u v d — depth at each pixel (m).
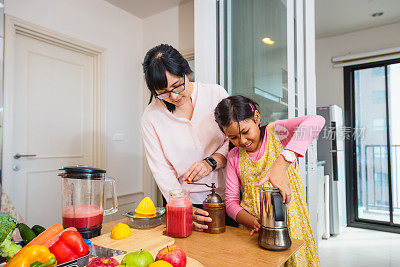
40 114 2.47
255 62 1.81
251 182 1.04
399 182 3.35
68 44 2.62
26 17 2.29
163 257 0.61
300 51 1.63
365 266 2.24
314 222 1.55
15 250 0.67
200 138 1.24
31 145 2.40
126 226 0.87
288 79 1.66
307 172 1.59
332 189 2.99
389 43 3.38
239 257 0.72
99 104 2.90
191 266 0.64
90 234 0.85
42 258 0.58
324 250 2.61
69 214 0.85
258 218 0.95
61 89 2.63
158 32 3.26
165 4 3.06
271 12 1.75
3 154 2.13
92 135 2.89
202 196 1.25
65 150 2.66
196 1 1.95
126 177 3.17
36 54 2.45
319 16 3.22
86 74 2.86
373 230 3.28
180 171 1.29
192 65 3.04
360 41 3.56
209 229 0.93
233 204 1.07
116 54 3.08
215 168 1.13
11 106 2.18
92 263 0.57
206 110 1.23
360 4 2.96
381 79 3.44
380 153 3.44
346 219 3.46
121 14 3.14
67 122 2.68
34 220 2.39
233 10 1.91
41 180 2.45
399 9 3.05
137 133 3.33
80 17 2.71
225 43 1.94
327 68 3.77
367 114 3.54
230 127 0.95
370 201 3.50
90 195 0.87
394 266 2.25
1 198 1.31
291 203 1.00
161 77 1.00
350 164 3.54
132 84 3.27
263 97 1.76
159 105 1.27
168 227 0.90
